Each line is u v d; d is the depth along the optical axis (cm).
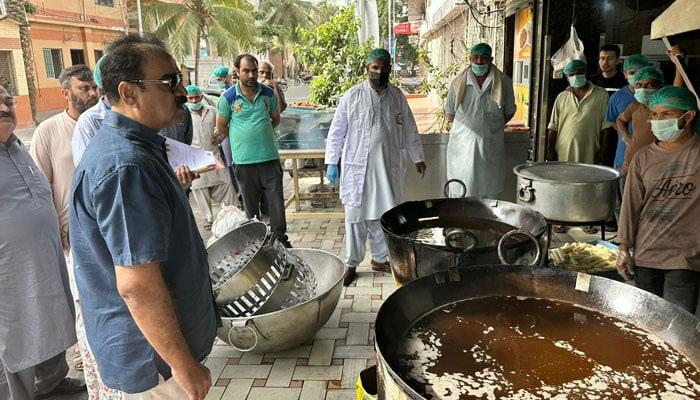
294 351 294
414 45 2369
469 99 415
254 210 449
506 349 150
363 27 807
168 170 154
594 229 475
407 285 171
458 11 981
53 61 1655
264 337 269
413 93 1817
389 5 1945
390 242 253
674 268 240
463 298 184
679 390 129
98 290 152
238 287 271
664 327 155
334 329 318
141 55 144
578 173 335
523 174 333
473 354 148
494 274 186
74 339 245
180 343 145
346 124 377
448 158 441
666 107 224
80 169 143
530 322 166
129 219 135
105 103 238
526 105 655
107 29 1895
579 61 431
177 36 1670
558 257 328
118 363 155
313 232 519
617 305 169
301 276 296
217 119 433
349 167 379
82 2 1748
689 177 229
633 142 372
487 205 304
